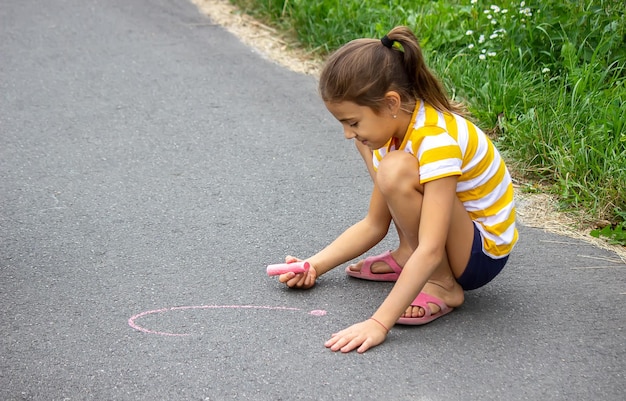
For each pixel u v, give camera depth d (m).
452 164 3.05
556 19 5.46
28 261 3.78
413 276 3.11
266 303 3.47
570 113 4.75
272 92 5.86
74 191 4.46
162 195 4.44
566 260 3.86
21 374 3.01
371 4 6.51
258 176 4.67
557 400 2.88
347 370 3.03
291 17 6.77
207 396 2.89
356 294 3.54
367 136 3.13
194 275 3.68
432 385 2.96
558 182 4.46
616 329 3.31
